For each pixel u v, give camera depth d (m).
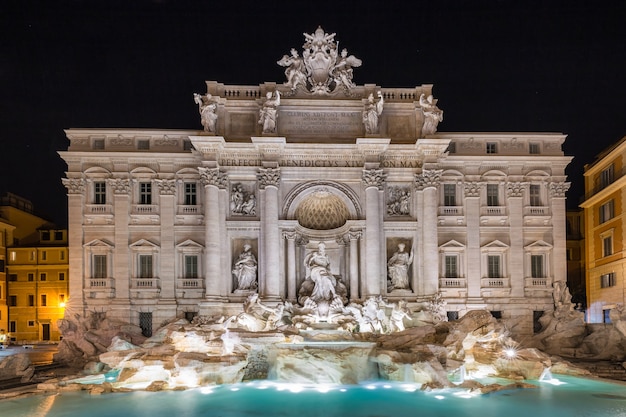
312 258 48.03
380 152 48.31
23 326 72.38
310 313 44.59
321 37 50.44
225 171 48.66
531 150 52.56
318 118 49.62
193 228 50.38
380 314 43.84
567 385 33.75
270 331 38.03
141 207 50.31
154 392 31.88
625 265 51.81
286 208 48.50
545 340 47.34
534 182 52.12
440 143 47.94
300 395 31.14
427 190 48.56
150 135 51.00
